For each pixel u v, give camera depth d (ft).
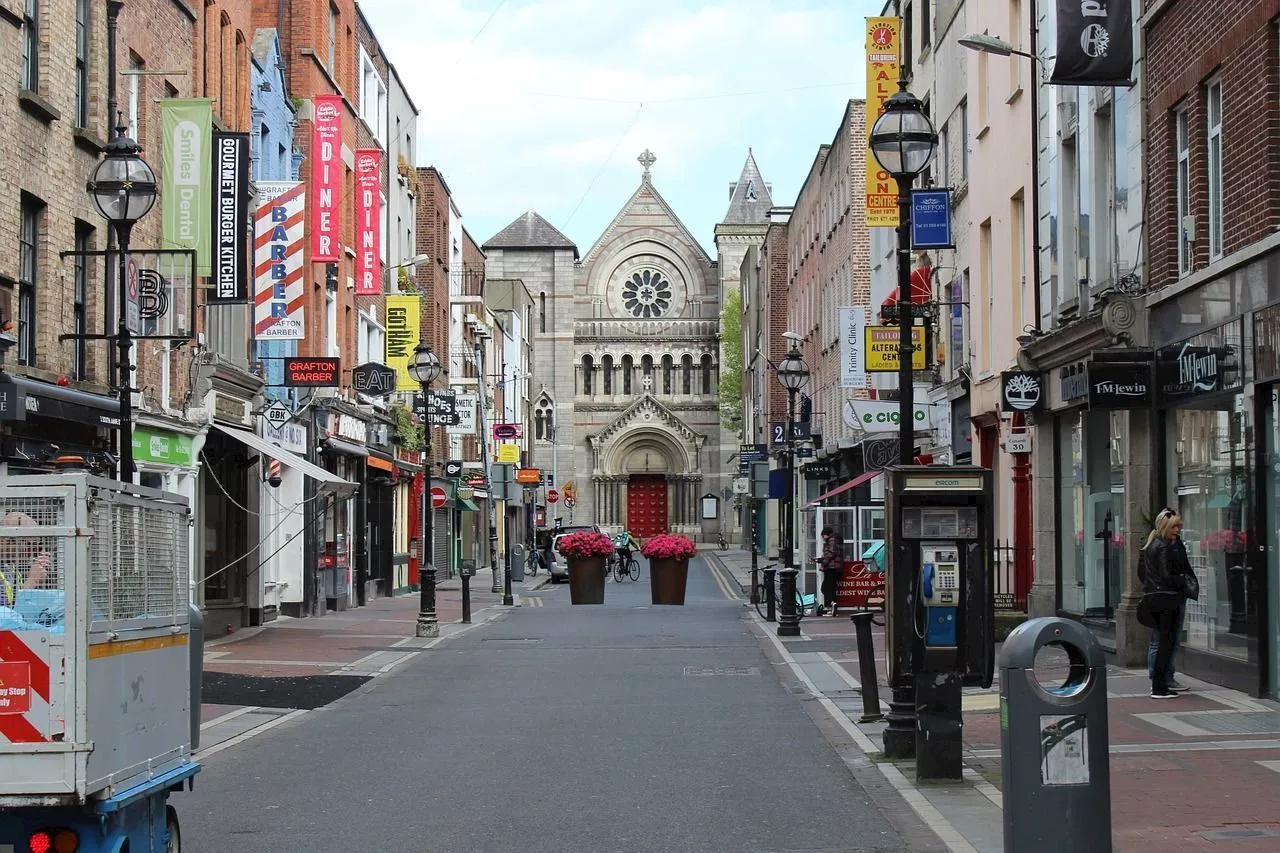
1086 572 72.18
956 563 41.45
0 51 57.52
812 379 194.59
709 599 142.41
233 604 95.55
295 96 116.57
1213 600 56.03
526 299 297.94
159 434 75.82
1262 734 43.78
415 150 175.83
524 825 33.47
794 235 219.61
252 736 49.44
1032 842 25.77
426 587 92.07
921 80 117.91
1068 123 73.61
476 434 207.31
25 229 61.62
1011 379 75.66
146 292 70.54
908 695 41.81
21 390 54.34
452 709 55.57
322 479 87.45
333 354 123.03
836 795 36.68
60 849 24.43
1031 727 25.86
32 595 23.99
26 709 23.77
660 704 56.13
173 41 80.79
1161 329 60.23
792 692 59.98
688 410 317.22
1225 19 53.98
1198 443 57.11
